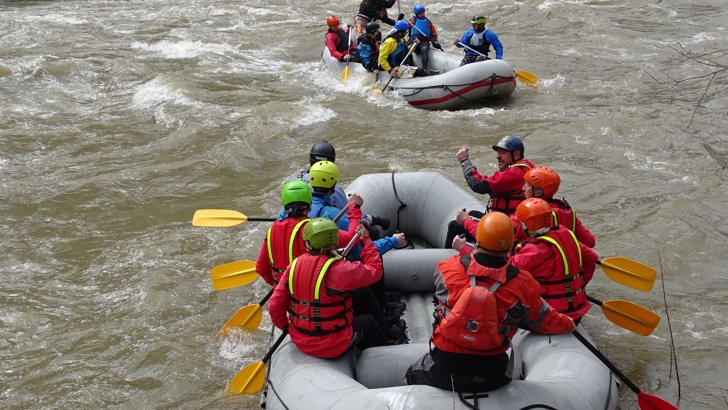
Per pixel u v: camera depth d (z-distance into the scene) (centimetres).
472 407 335
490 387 344
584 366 387
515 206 500
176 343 526
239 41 1421
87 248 664
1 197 760
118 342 531
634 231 677
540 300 341
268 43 1414
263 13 1688
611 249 645
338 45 1188
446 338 334
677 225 682
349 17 1634
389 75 1088
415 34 1118
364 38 1102
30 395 478
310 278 385
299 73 1197
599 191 766
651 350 503
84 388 483
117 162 847
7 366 507
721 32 1428
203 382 485
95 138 918
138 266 631
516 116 992
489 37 1064
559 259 409
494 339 327
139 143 903
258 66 1245
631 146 880
